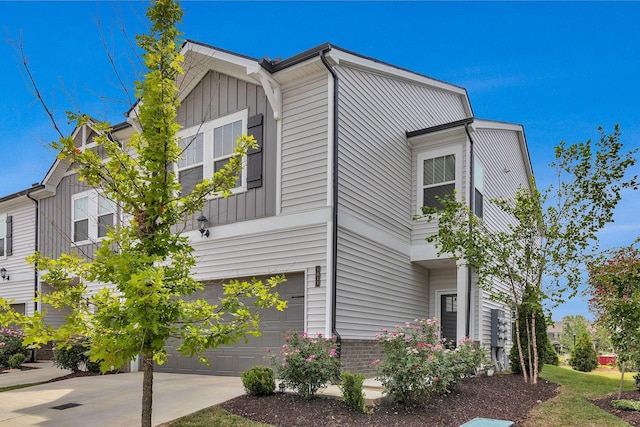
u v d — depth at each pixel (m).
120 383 9.18
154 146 4.75
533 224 9.72
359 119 10.11
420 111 13.09
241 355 9.89
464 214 10.28
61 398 7.88
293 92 9.79
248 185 10.09
